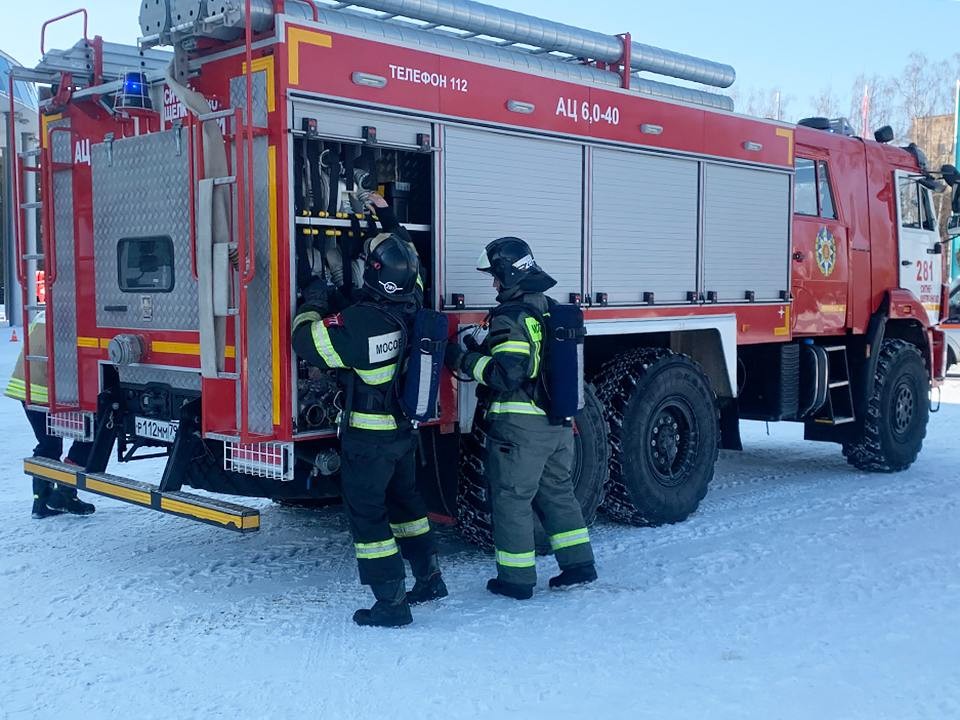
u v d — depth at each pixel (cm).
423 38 525
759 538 589
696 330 659
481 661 391
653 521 612
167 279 493
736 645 408
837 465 859
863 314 796
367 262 436
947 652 399
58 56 540
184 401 496
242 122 421
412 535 464
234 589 490
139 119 514
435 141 484
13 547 561
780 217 709
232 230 440
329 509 672
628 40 633
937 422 1101
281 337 427
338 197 457
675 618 443
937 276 891
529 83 531
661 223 616
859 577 505
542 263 544
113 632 425
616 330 586
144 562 534
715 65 736
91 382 552
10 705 350
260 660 392
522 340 452
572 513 490
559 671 380
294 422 432
